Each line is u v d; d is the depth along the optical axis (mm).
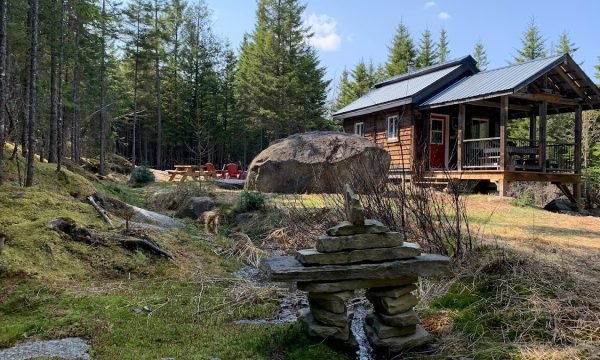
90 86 21344
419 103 16625
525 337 3346
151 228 7027
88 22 16141
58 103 13914
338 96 45938
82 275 4777
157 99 34156
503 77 14547
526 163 14609
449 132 17484
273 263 3223
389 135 18312
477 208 10914
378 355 3266
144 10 30297
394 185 6293
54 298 4016
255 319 3947
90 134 25188
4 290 4113
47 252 4895
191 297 4324
